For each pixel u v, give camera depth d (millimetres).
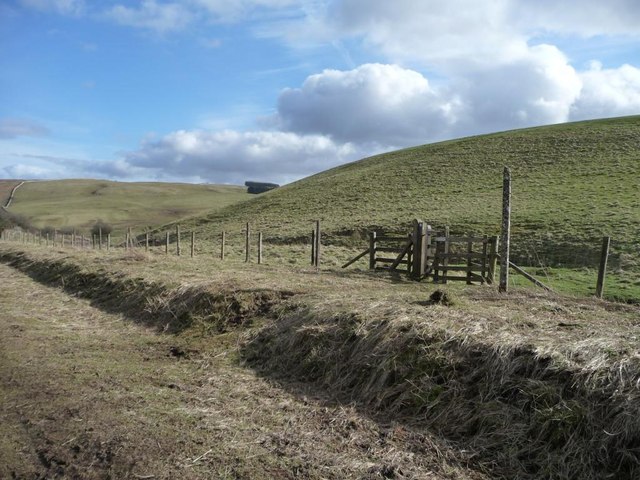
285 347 8445
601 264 11086
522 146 57938
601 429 4977
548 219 29906
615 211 29641
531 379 5707
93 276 16438
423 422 5938
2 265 25703
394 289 11516
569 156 50750
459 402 5949
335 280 12898
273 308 10141
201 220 54469
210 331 10273
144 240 49875
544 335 6648
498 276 16953
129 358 8719
